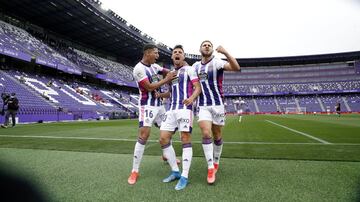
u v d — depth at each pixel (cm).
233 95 5988
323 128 1157
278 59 6388
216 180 311
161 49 5006
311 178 309
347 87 5512
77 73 3095
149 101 344
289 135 856
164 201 237
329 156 453
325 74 6081
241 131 1048
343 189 265
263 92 5912
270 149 546
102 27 3597
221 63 347
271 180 304
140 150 319
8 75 2312
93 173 344
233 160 435
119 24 3550
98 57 4459
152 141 702
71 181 303
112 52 4862
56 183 293
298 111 5269
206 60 363
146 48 349
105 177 324
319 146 580
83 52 4159
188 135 320
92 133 957
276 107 5478
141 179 318
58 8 2977
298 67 6381
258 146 594
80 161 425
